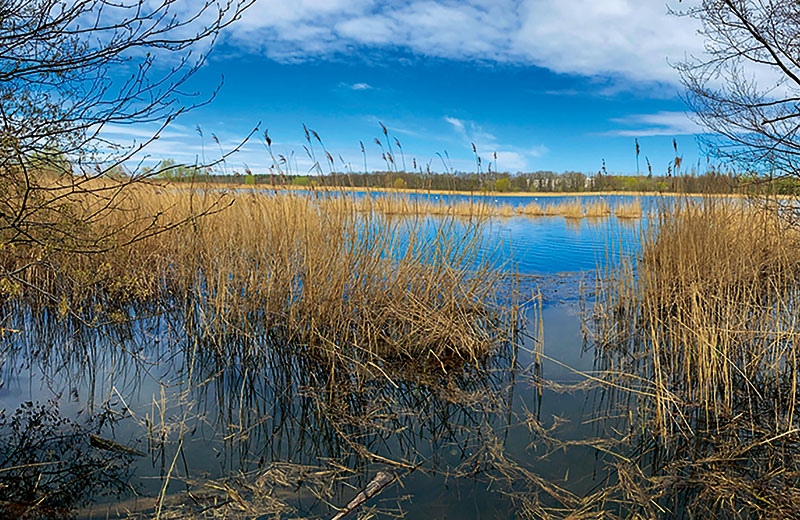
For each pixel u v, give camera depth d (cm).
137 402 395
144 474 296
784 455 312
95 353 497
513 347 530
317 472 303
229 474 298
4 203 301
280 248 577
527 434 351
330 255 521
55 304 555
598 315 646
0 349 488
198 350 512
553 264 995
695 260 606
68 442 331
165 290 684
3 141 258
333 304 510
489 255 629
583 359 502
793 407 354
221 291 561
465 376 456
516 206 2538
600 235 1422
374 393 417
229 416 376
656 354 388
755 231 698
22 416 366
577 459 317
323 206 552
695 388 417
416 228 550
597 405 396
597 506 265
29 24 272
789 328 439
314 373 456
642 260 666
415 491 282
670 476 290
